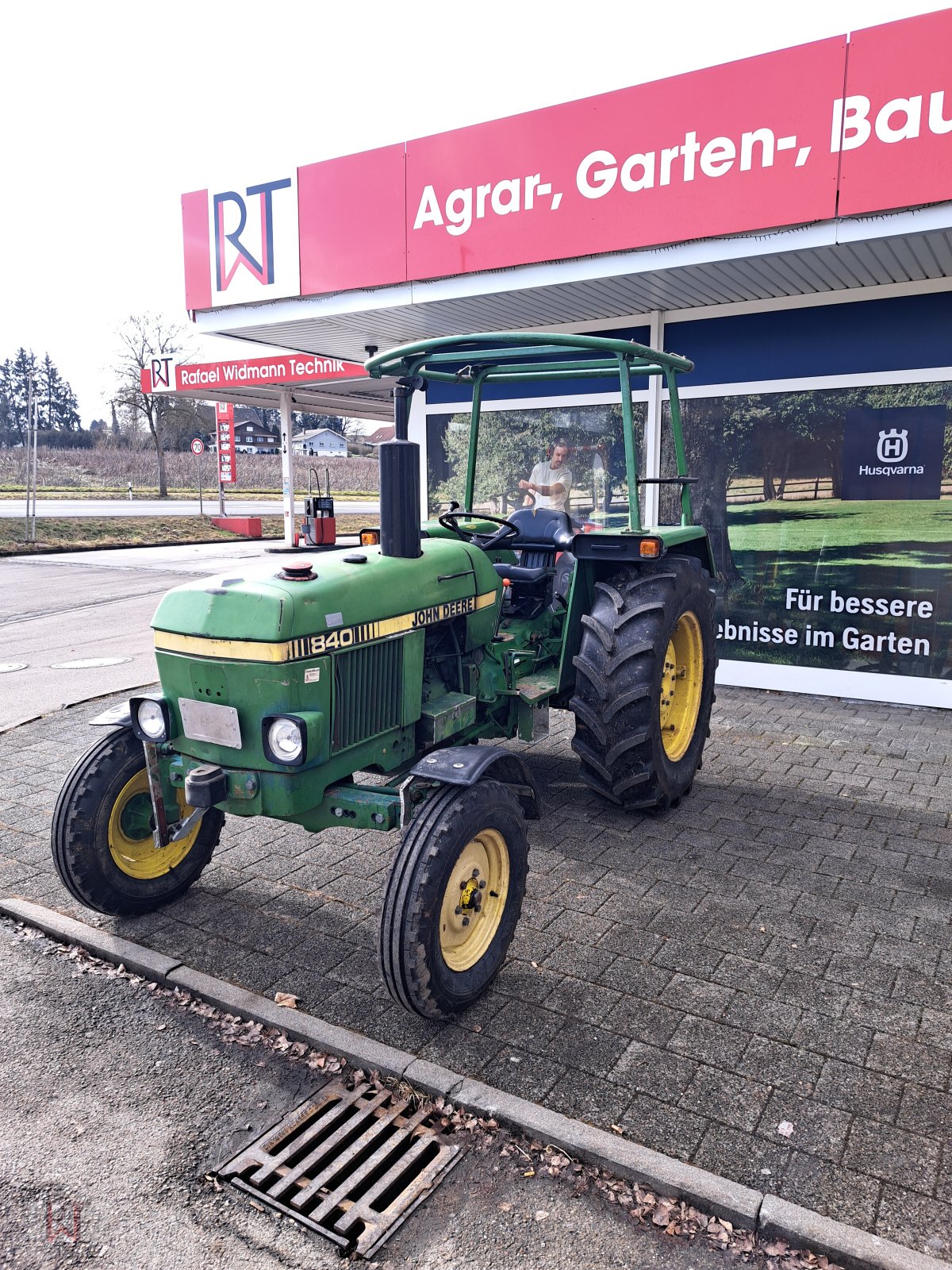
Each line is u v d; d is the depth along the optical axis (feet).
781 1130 7.79
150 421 127.95
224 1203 7.36
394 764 11.43
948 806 15.08
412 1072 8.62
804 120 15.74
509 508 26.25
